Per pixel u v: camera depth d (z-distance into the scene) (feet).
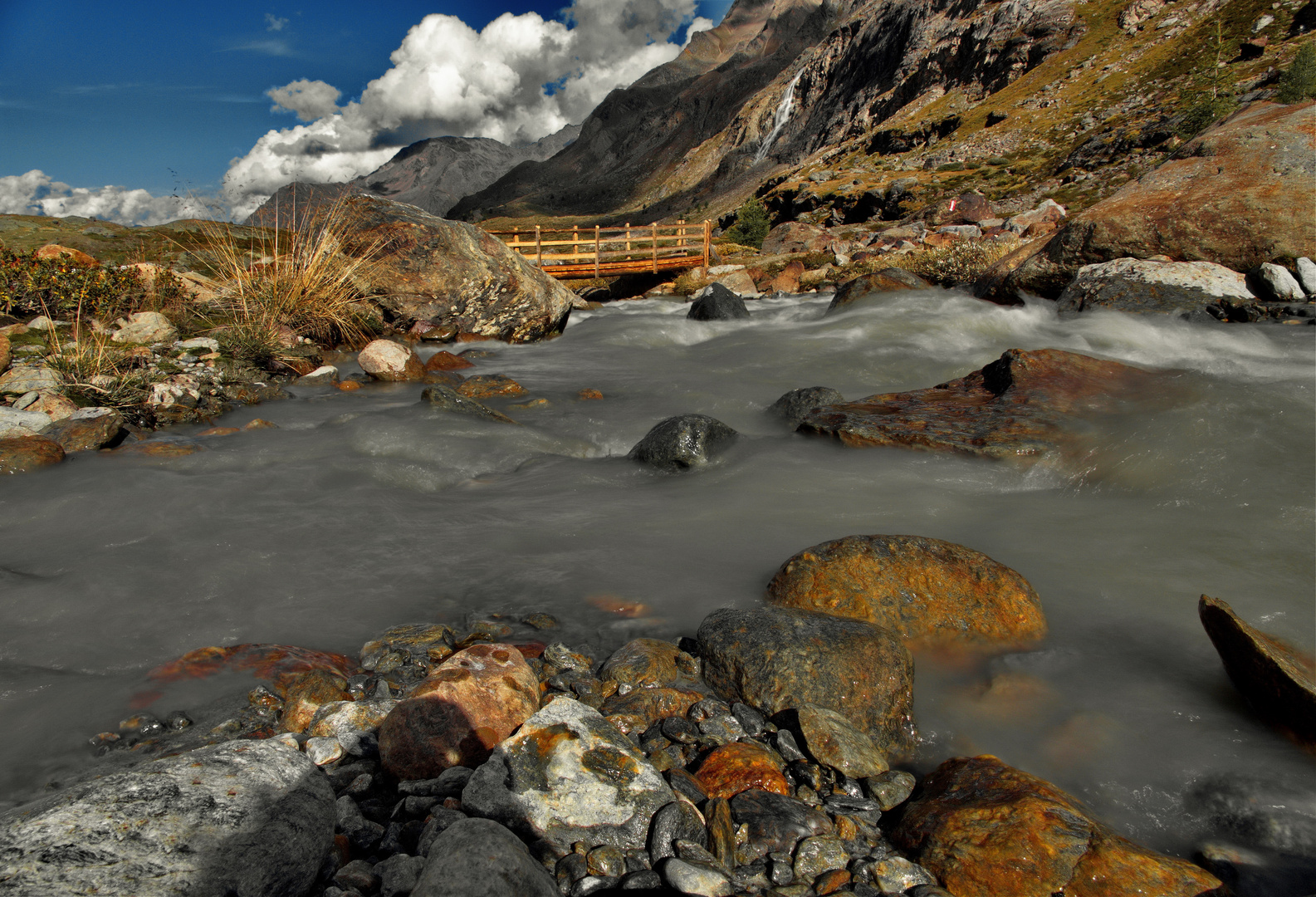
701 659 9.52
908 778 7.63
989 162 207.41
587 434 21.54
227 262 34.50
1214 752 7.85
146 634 10.19
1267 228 33.04
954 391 21.54
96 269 28.66
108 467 16.70
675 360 34.30
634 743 8.16
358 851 6.31
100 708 8.47
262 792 5.86
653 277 90.17
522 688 8.36
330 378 27.48
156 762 5.89
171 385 22.31
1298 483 13.61
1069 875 5.95
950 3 489.26
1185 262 34.40
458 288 38.04
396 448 19.01
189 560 12.43
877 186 208.23
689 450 17.44
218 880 5.05
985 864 6.16
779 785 7.37
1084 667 9.38
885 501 14.98
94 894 4.67
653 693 8.84
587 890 5.89
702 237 87.10
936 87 383.86
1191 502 13.66
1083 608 10.68
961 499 14.94
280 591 11.60
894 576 10.48
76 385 20.35
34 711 8.36
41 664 9.34
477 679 8.18
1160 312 31.55
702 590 11.69
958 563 10.65
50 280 26.94
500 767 6.86
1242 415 16.49
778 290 73.67
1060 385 19.80
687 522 14.34
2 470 15.70
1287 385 18.71
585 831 6.44
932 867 6.37
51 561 12.20
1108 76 242.58
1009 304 40.45
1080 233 37.47
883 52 565.12
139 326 26.68
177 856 5.05
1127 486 14.75
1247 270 33.73
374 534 13.76
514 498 15.93
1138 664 9.40
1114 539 12.65
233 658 9.59
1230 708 8.55
